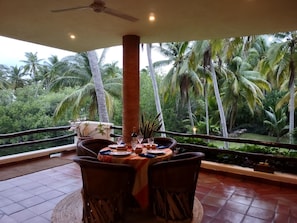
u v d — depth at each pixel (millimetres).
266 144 4047
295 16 3277
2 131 12289
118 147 3180
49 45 4957
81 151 3305
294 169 3904
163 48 13102
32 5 2982
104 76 13008
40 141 5395
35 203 3070
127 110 4270
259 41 12250
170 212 2598
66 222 2631
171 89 12656
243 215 2809
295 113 12984
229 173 4145
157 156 2795
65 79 12102
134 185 2693
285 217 2771
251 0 2789
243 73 12453
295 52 9227
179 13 3193
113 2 2857
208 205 3049
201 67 12180
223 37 4336
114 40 4551
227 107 12945
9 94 13609
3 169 4379
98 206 2445
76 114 11000
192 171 2586
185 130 14734
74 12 3180
